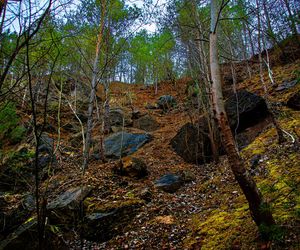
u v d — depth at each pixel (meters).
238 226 5.35
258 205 4.15
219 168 9.41
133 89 26.80
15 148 5.79
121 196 8.12
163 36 15.31
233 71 16.17
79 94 15.12
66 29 8.39
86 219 6.93
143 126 16.53
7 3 2.56
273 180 6.26
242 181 4.16
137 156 12.16
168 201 7.95
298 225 4.40
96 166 10.84
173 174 9.80
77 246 6.38
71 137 13.21
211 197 7.55
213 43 4.71
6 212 7.18
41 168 9.14
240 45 19.50
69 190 8.23
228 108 11.73
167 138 13.91
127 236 6.49
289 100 10.77
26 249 5.72
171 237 5.99
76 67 11.34
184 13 10.99
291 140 7.80
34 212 6.61
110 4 10.71
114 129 15.36
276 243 4.27
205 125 12.16
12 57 2.57
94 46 11.09
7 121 4.91
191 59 15.04
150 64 22.92
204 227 5.87
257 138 9.64
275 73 15.01
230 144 4.28
